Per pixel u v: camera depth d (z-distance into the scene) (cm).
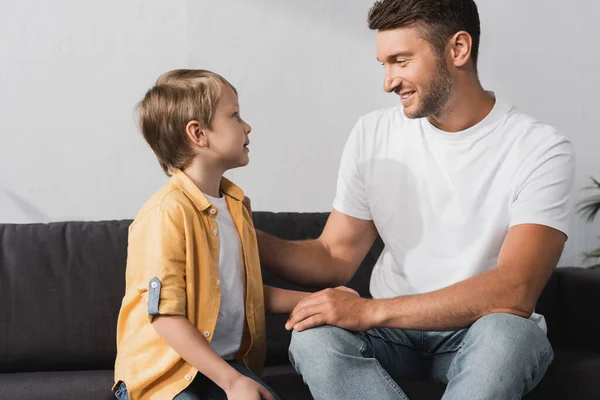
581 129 345
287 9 314
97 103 301
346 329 158
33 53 296
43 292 209
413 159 187
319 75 318
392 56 177
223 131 169
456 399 145
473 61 181
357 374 151
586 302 215
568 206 172
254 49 311
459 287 159
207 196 170
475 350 149
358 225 197
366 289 229
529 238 165
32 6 296
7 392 178
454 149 182
